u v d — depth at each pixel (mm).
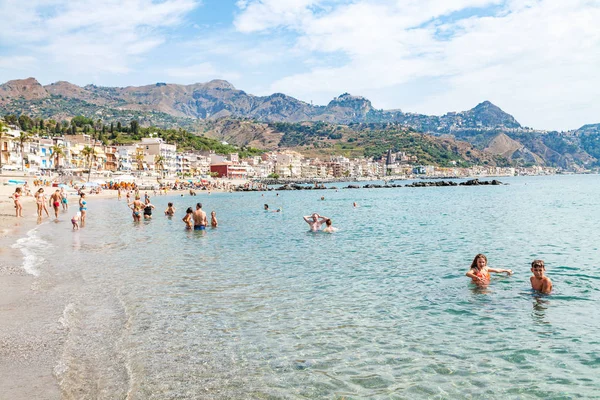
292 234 29891
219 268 17938
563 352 9047
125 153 191500
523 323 10812
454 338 9891
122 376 7898
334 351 9195
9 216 43812
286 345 9500
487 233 29234
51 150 149500
